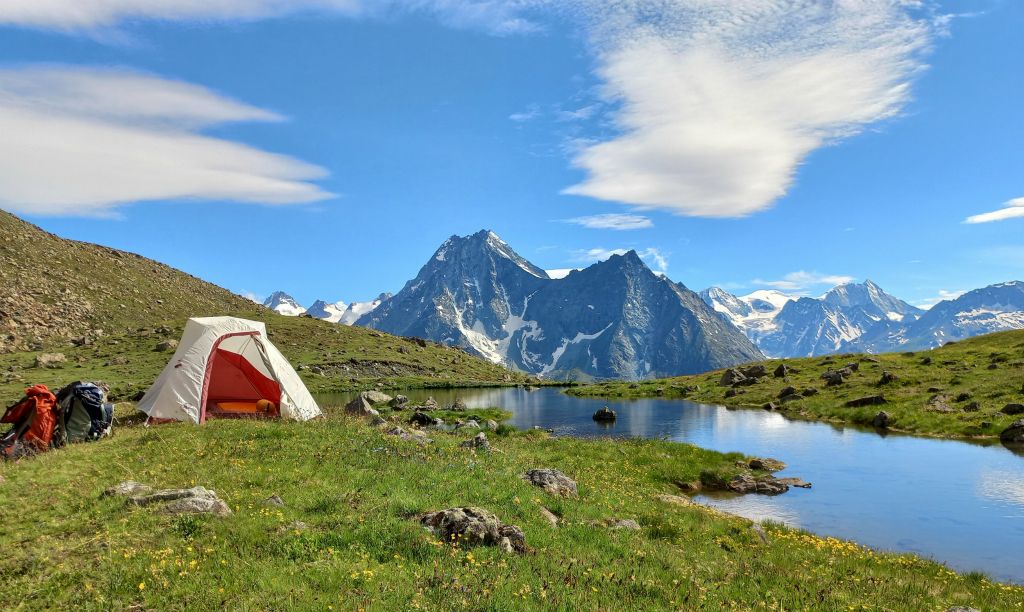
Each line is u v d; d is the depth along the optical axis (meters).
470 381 131.38
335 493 15.26
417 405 68.00
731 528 19.78
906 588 14.61
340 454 20.36
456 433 39.91
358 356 136.38
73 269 151.88
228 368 33.97
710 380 99.56
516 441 39.12
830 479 33.19
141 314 143.50
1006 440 43.84
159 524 12.28
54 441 21.53
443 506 14.98
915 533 23.62
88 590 9.20
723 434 50.66
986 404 52.44
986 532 23.69
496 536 12.98
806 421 58.66
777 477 33.50
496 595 9.66
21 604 8.78
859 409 58.75
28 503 13.70
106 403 23.69
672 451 38.66
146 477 16.42
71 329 121.69
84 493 14.52
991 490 30.20
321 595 9.19
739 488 30.91
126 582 9.50
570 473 26.97
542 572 11.40
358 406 44.22
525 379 162.50
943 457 38.81
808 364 94.50
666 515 20.06
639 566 12.90
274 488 15.64
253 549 11.08
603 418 60.78
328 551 11.10
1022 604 14.68
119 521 12.30
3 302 118.94
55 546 11.00
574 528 15.43
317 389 101.75
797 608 11.71
